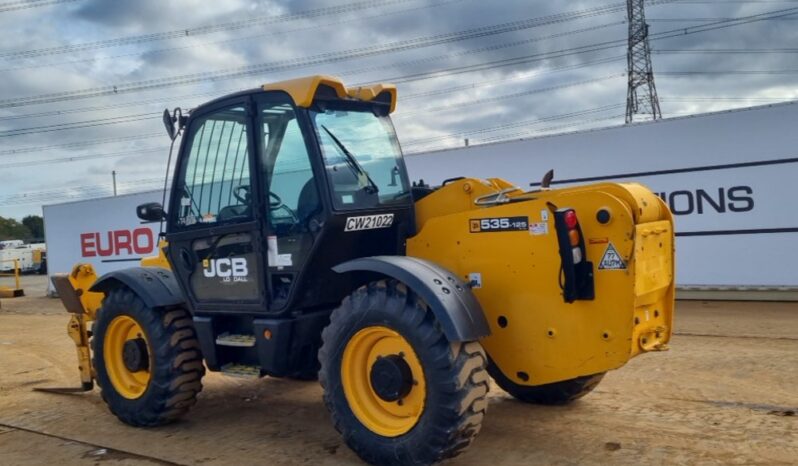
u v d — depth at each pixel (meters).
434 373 4.23
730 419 5.29
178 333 5.72
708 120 11.33
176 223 5.76
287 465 4.84
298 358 5.19
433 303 4.24
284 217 5.07
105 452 5.33
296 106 4.95
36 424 6.20
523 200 4.73
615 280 4.22
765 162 10.95
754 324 9.29
